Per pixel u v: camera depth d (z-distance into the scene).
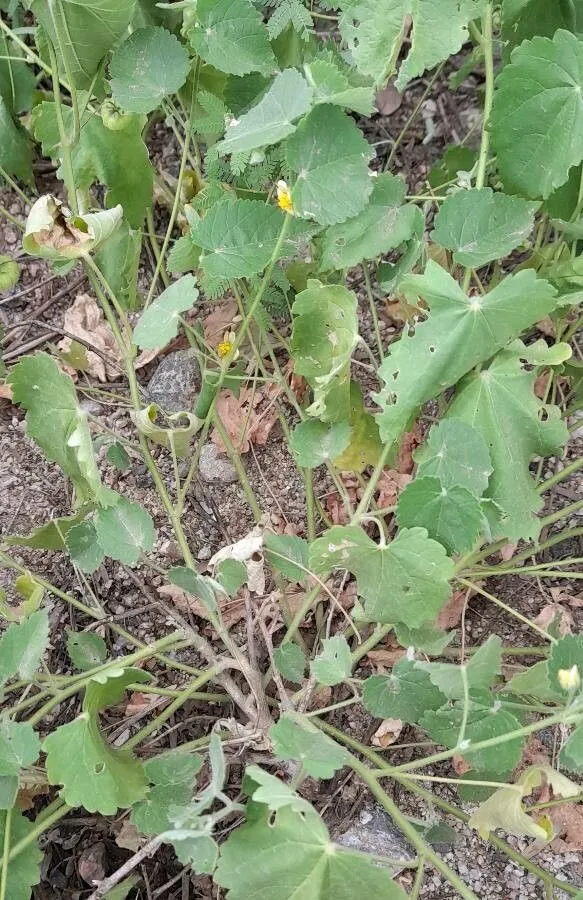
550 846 0.67
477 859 0.67
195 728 0.69
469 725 0.56
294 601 0.71
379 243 0.61
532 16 0.64
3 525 0.75
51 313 0.83
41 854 0.57
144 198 0.72
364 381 0.79
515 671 0.68
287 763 0.64
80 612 0.73
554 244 0.71
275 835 0.51
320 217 0.58
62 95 0.85
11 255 0.84
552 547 0.74
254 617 0.68
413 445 0.76
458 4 0.58
